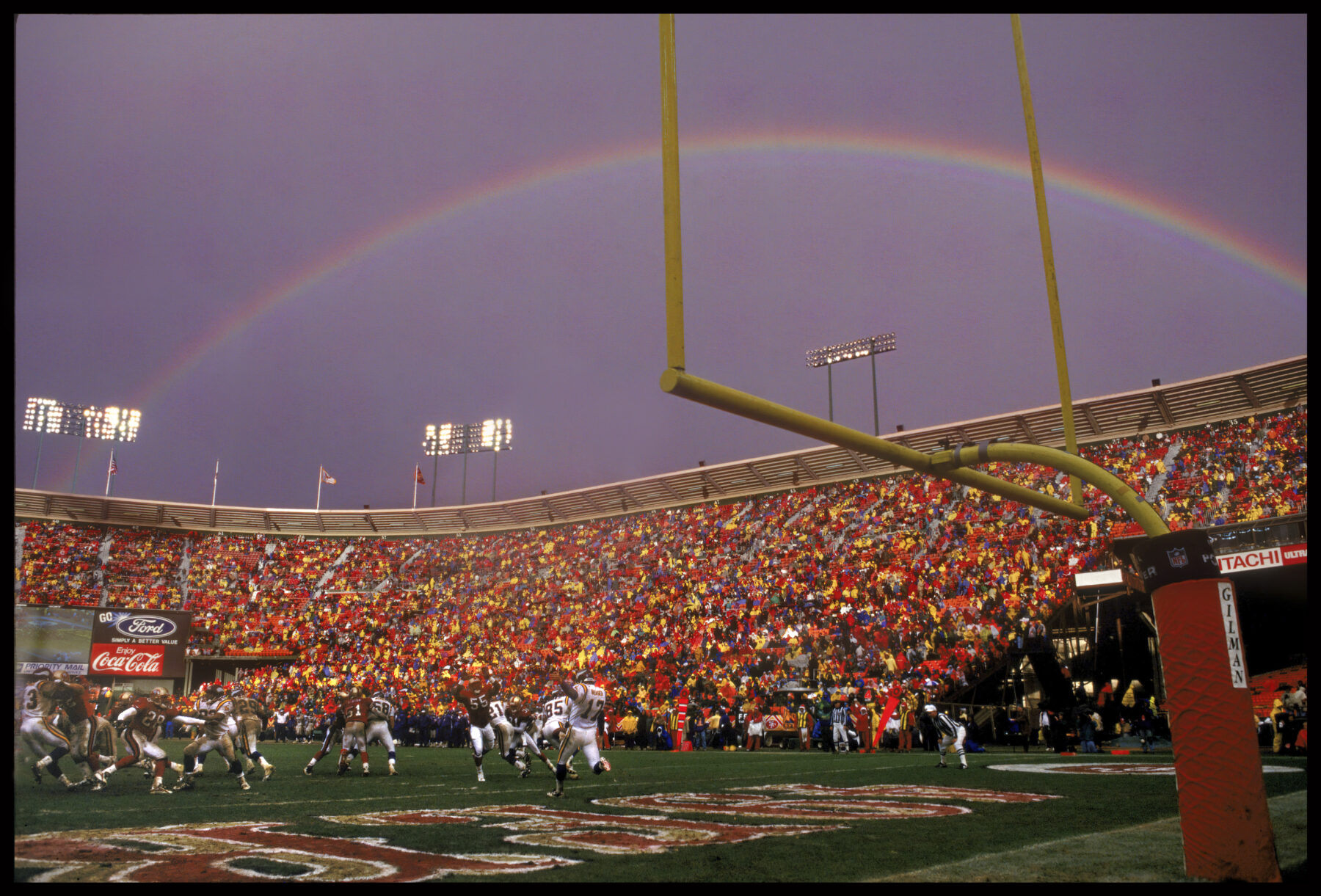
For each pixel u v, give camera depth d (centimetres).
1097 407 2955
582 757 1912
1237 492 2628
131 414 5088
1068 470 598
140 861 598
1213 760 493
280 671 3766
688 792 1113
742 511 3641
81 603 3841
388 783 1300
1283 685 1756
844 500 3409
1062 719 1941
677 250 611
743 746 2608
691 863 584
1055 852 591
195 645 3828
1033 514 2909
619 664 3195
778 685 2716
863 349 3800
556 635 3581
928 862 582
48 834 731
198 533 4212
